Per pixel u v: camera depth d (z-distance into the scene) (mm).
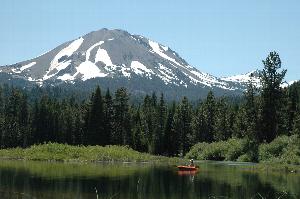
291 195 37969
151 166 72500
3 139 127562
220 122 120250
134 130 122938
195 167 63375
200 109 128375
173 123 124875
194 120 126250
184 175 56188
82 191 39062
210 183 46875
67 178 49062
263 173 59750
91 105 118375
